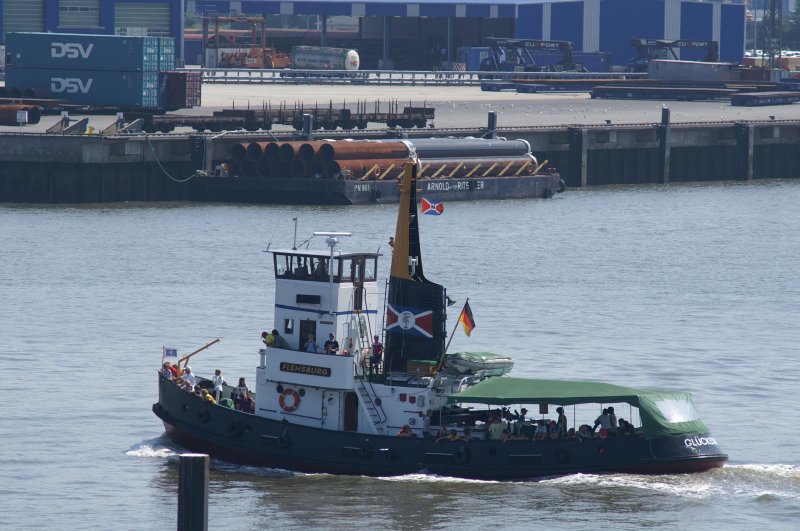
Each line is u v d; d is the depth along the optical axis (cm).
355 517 19675
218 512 19838
